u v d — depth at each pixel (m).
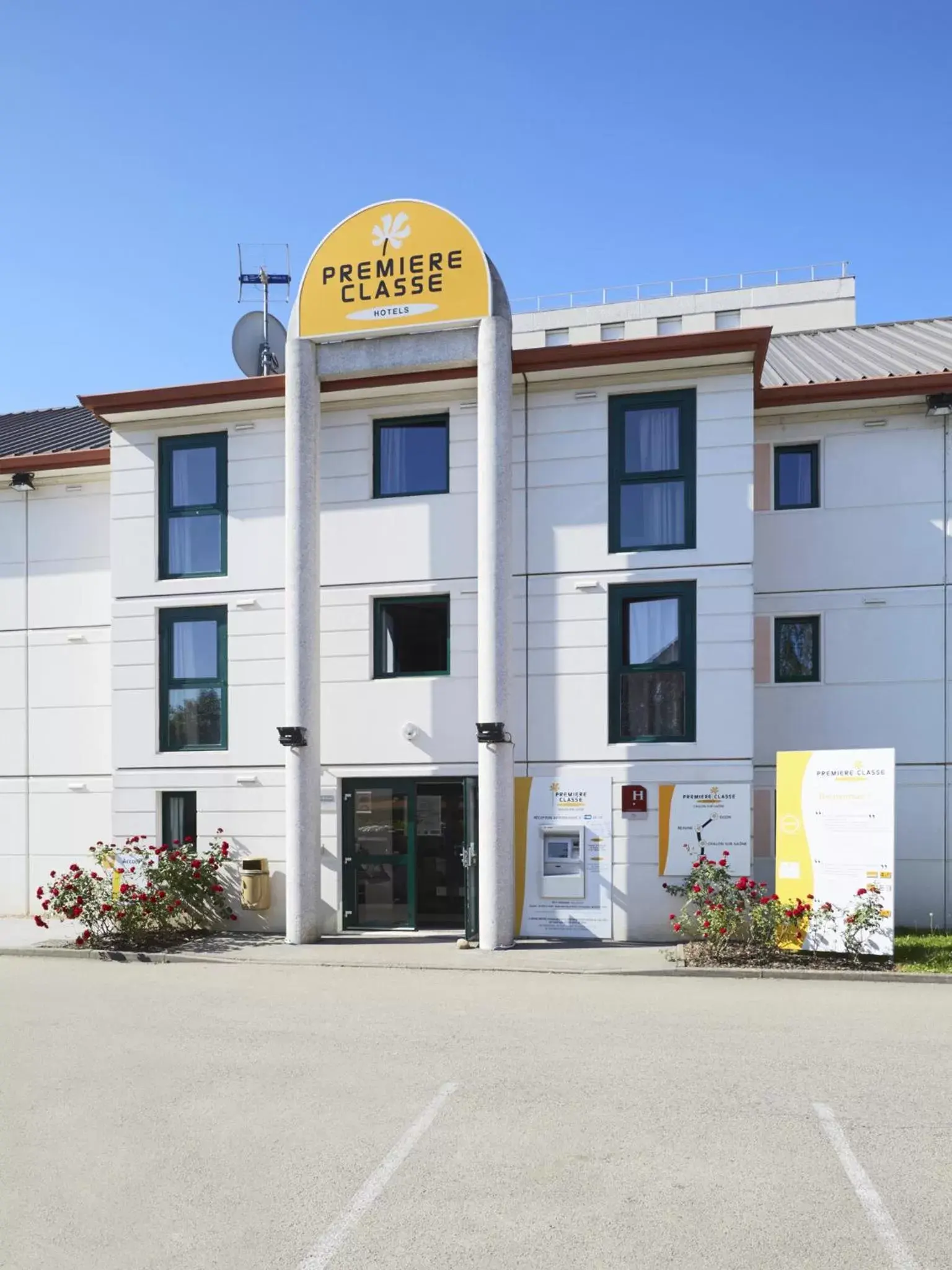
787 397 14.61
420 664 14.23
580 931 13.21
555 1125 6.27
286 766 13.98
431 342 13.45
